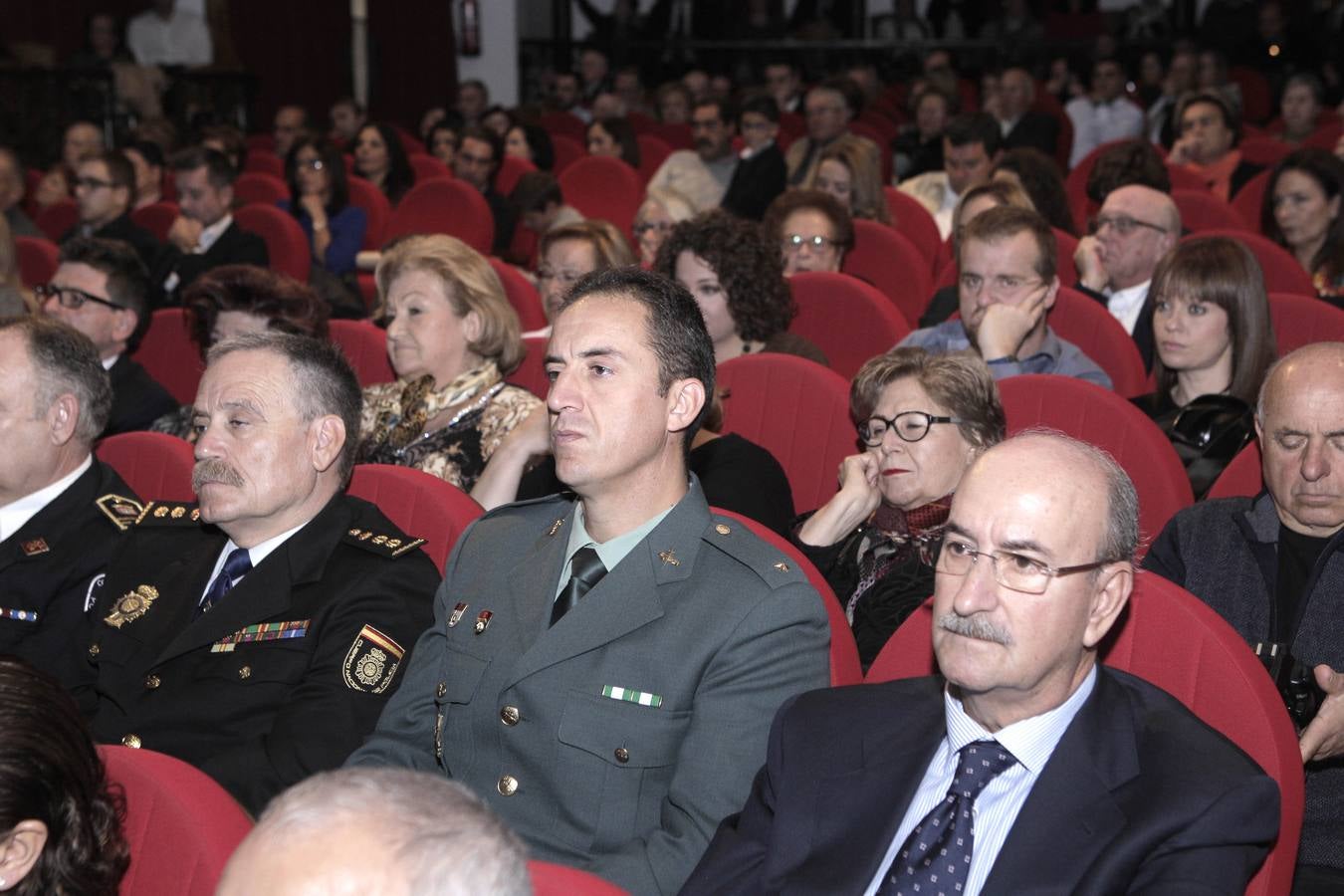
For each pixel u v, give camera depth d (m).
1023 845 1.75
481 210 8.34
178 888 1.76
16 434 2.89
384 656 2.49
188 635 2.53
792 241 5.34
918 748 1.92
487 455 3.68
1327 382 2.46
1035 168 6.63
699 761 2.06
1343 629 2.45
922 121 10.48
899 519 2.88
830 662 2.22
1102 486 1.79
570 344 2.17
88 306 4.32
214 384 2.62
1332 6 15.55
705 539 2.20
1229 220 6.94
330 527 2.64
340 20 16.12
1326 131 9.91
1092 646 1.83
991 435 2.86
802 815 1.91
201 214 7.27
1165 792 1.74
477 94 14.05
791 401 3.73
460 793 1.12
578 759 2.08
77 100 11.99
